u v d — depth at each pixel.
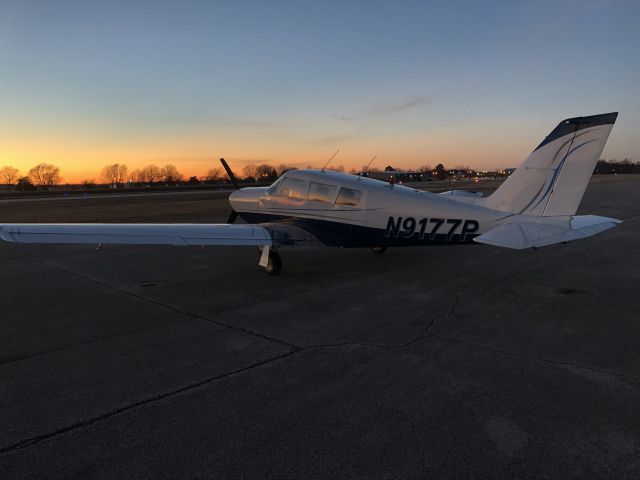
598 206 21.38
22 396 3.39
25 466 2.53
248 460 2.56
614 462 2.48
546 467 2.45
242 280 7.46
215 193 43.44
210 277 7.73
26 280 7.55
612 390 3.33
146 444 2.73
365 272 8.01
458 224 7.18
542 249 10.38
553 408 3.08
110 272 8.23
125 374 3.77
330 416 3.03
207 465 2.52
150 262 9.29
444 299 6.05
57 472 2.47
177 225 7.46
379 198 7.66
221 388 3.48
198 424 2.96
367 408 3.13
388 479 2.38
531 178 6.88
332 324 5.02
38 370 3.87
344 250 10.52
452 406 3.13
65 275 7.97
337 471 2.45
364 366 3.85
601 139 6.36
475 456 2.56
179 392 3.42
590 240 11.55
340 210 8.01
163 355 4.18
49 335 4.78
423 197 7.47
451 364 3.86
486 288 6.67
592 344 4.29
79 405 3.24
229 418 3.03
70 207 25.08
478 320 5.09
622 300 5.88
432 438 2.74
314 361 3.98
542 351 4.12
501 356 4.02
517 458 2.53
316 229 8.18
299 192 8.58
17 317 5.43
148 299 6.25
